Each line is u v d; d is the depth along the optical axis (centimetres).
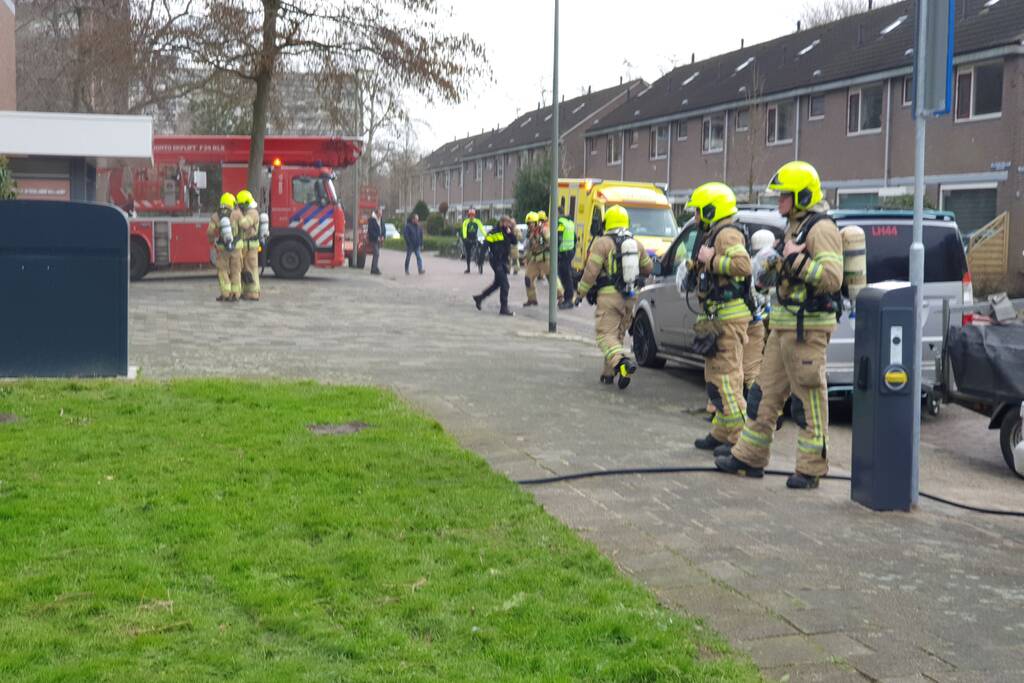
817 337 698
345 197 5562
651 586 504
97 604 446
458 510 608
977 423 1083
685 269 823
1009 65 2906
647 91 5412
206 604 457
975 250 2852
